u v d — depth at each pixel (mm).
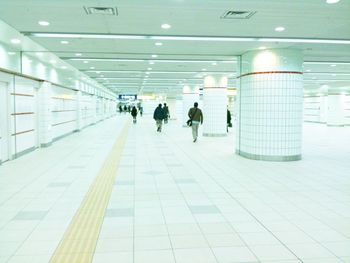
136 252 3492
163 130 20703
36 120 12016
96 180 6867
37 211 4840
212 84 16609
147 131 19891
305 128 24312
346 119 29109
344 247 3629
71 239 3826
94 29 7172
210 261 3293
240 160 9539
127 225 4277
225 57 10977
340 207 5105
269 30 7215
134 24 6738
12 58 9156
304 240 3820
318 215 4715
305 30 7195
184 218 4566
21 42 8484
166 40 8258
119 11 5836
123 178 7086
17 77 9945
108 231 4070
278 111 9328
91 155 10328
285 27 6938
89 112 24609
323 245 3684
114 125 25641
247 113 9898
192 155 10461
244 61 10070
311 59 11320
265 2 5324
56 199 5461
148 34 7629
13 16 6164
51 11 5840
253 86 9594
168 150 11578
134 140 14789
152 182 6730
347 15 6020
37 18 6301
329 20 6359
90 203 5242
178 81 21797
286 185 6543
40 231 4066
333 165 8781
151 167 8383
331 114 27438
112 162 9078
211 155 10477
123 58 11461
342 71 15547
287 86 9297
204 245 3678
